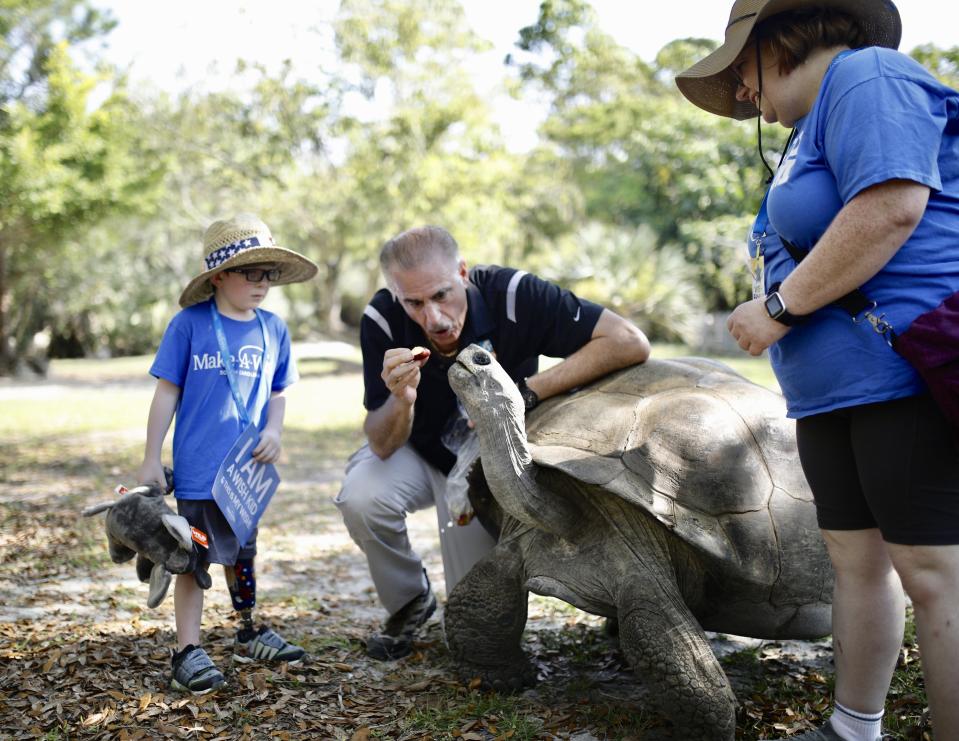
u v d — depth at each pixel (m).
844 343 1.95
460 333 3.00
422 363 2.85
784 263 2.12
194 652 2.88
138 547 2.73
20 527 5.79
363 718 2.71
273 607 4.03
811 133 2.00
